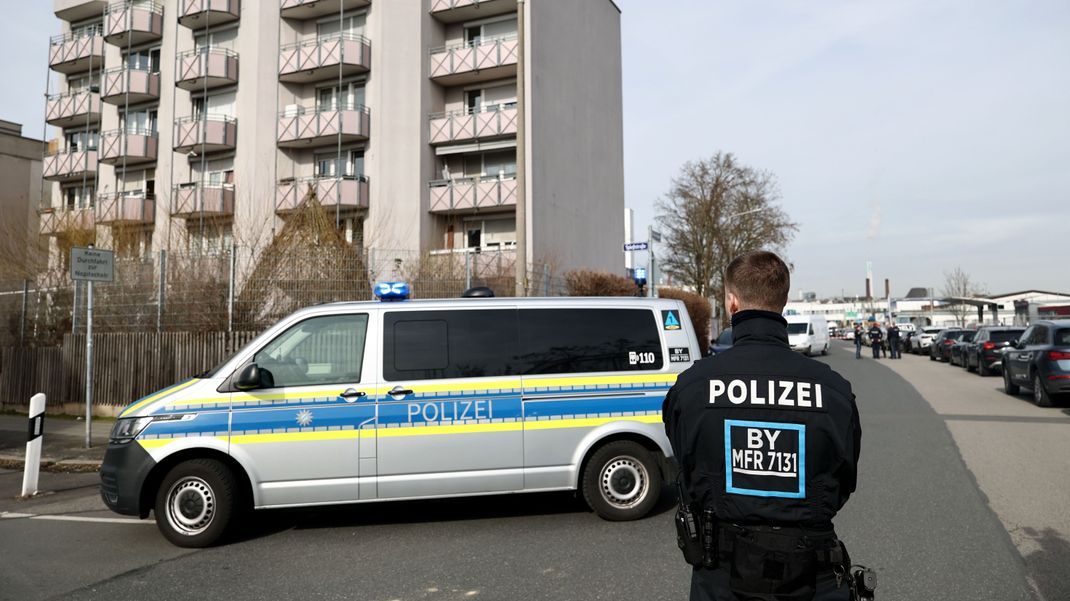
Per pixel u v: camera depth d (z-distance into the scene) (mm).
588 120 30062
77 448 9883
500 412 5504
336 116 25438
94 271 10055
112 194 28891
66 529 5848
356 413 5328
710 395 1975
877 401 13586
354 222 22391
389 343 5488
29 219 19188
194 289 12242
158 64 30016
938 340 28781
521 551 4934
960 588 4086
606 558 4742
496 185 24688
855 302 124938
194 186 26516
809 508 1869
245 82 27047
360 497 5305
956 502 5996
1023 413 11711
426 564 4695
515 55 24906
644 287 19391
